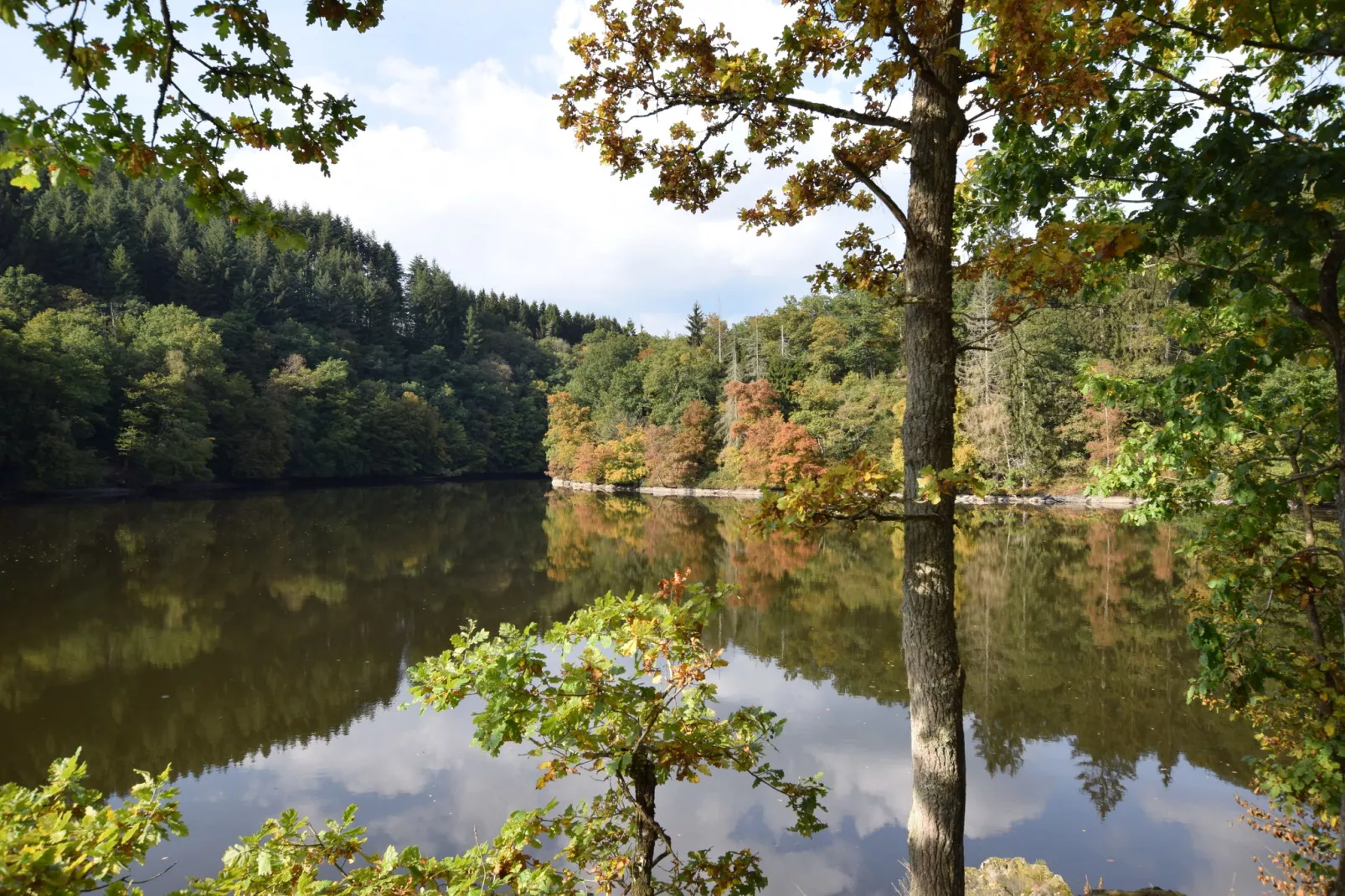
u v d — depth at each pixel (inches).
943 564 152.3
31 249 2144.4
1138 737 380.8
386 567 885.2
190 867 269.0
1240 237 140.4
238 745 383.9
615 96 173.5
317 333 2780.5
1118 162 183.3
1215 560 207.3
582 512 1584.6
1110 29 139.5
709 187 191.9
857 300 2358.5
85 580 762.2
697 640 130.4
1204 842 281.9
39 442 1459.2
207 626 610.9
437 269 4178.2
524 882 116.9
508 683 113.1
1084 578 765.9
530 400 3388.3
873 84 168.6
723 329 3120.1
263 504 1632.6
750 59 154.2
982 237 222.5
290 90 98.8
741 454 1999.3
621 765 117.7
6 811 87.7
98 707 436.8
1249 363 169.5
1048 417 1530.5
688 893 134.1
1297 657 186.7
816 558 963.3
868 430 1774.1
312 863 113.0
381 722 416.5
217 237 2716.5
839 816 304.8
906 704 435.8
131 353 1776.6
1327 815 189.0
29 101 88.4
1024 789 327.3
